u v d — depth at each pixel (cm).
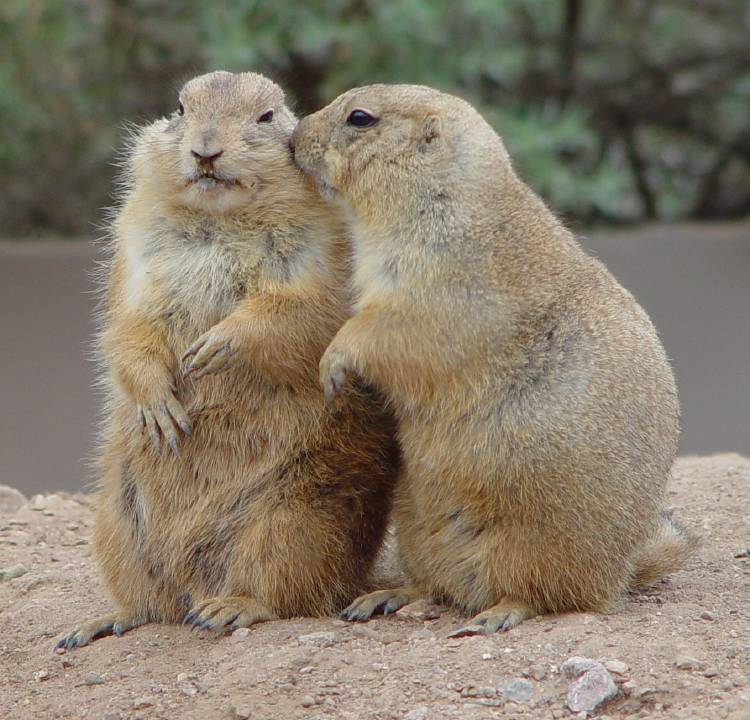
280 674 927
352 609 1050
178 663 998
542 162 2786
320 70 2784
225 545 1080
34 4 2475
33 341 2447
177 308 1094
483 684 891
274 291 1076
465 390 1011
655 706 857
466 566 1031
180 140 1084
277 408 1072
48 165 3078
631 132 3378
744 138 3409
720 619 985
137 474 1103
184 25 2761
